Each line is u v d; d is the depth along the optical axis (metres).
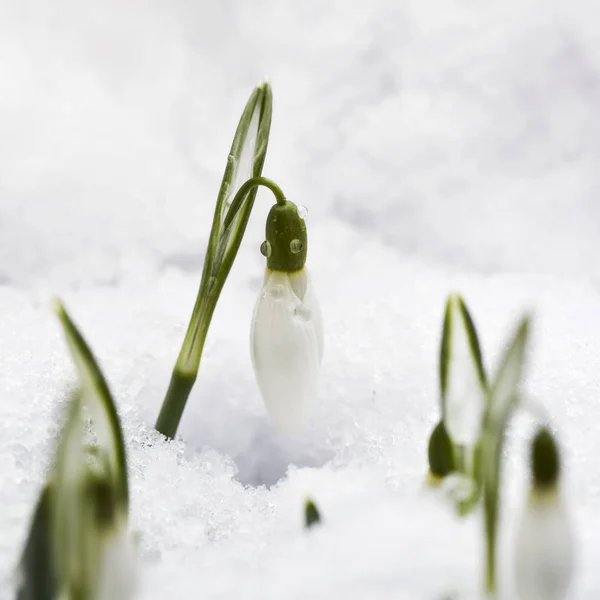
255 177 0.22
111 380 0.24
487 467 0.16
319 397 0.24
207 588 0.18
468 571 0.17
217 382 0.24
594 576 0.17
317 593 0.17
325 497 0.21
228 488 0.21
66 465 0.16
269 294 0.21
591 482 0.20
